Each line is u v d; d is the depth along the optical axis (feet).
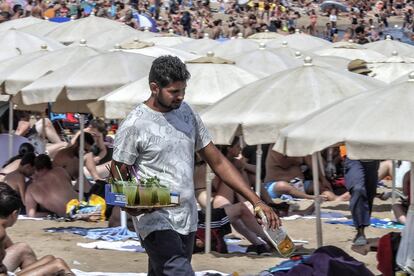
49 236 42.60
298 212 50.98
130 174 22.85
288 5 225.56
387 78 66.49
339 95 38.04
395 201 54.65
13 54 69.26
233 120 37.40
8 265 30.07
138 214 22.36
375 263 37.76
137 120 22.72
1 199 27.89
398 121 29.27
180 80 22.44
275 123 37.01
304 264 28.68
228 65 43.91
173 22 187.62
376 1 239.09
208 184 38.45
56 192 47.62
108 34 89.97
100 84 46.50
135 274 34.27
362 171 39.73
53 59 55.01
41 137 63.41
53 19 128.98
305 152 30.48
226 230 39.34
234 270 35.76
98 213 46.65
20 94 48.78
